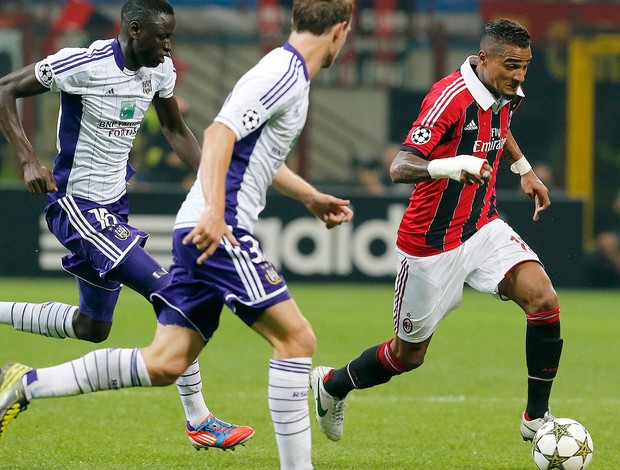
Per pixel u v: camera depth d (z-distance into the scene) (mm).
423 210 21203
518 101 21703
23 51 65688
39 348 35125
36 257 56625
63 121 21016
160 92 21672
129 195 55344
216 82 70375
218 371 31922
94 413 24688
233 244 15734
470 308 53156
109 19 67250
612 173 71375
